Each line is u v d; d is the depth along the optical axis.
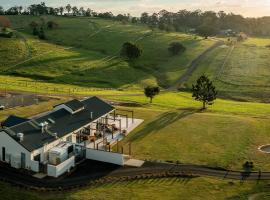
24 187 60.75
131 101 128.00
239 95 163.75
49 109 105.94
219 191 61.31
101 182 63.62
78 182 63.53
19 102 112.56
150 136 87.38
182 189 61.66
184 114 106.94
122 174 66.94
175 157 75.31
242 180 65.88
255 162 73.69
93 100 95.94
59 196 58.25
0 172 65.94
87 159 73.06
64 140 75.94
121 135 87.31
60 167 65.94
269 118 106.50
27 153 67.25
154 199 57.97
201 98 119.69
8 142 68.75
